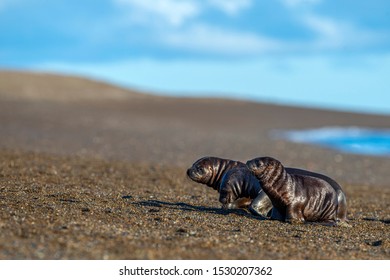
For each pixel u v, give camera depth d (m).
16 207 34.03
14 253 24.89
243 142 107.75
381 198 54.25
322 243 31.09
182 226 32.50
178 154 84.81
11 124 114.88
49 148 80.44
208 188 51.22
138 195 43.69
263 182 35.78
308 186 36.72
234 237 30.67
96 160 67.69
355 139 140.62
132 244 27.42
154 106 190.88
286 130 152.25
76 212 33.78
